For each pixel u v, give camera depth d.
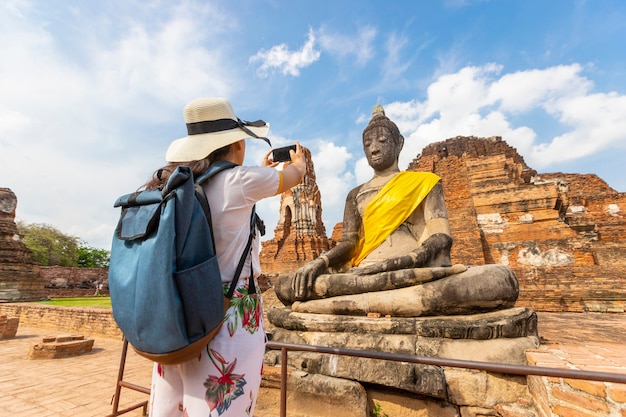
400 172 6.57
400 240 6.09
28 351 8.04
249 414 1.57
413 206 6.09
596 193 17.53
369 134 7.07
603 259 14.76
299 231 25.36
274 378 4.40
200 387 1.47
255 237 1.84
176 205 1.40
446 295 4.48
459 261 15.28
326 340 4.69
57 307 12.06
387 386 4.07
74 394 5.16
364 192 6.84
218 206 1.59
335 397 3.99
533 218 14.81
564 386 2.96
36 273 20.56
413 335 4.36
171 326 1.29
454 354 3.99
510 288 4.31
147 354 1.38
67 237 44.59
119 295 1.45
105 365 7.00
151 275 1.33
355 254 6.64
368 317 4.78
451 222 16.31
